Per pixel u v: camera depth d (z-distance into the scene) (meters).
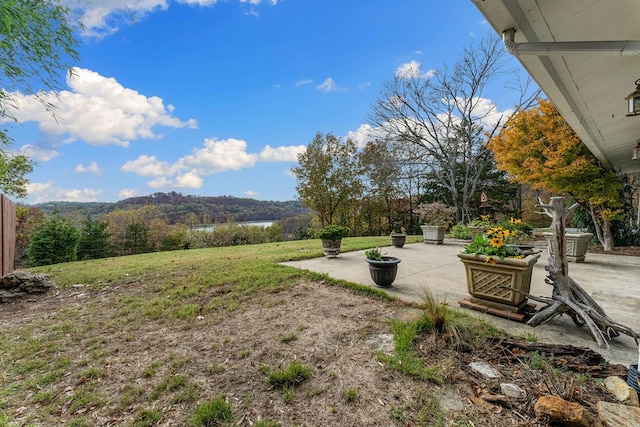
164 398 1.84
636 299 3.41
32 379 2.10
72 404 1.80
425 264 5.76
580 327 2.60
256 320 3.08
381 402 1.70
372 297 3.69
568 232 6.09
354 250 7.90
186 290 4.26
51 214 10.26
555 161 6.49
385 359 2.13
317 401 1.74
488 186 16.08
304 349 2.39
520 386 1.73
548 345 2.15
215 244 18.03
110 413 1.71
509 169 7.79
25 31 2.92
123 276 5.44
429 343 2.30
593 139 4.80
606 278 4.45
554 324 2.69
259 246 10.54
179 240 17.53
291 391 1.84
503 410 1.57
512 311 2.87
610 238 7.06
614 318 2.85
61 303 4.01
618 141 4.93
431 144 14.98
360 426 1.53
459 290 3.88
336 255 6.66
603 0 1.78
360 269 5.24
